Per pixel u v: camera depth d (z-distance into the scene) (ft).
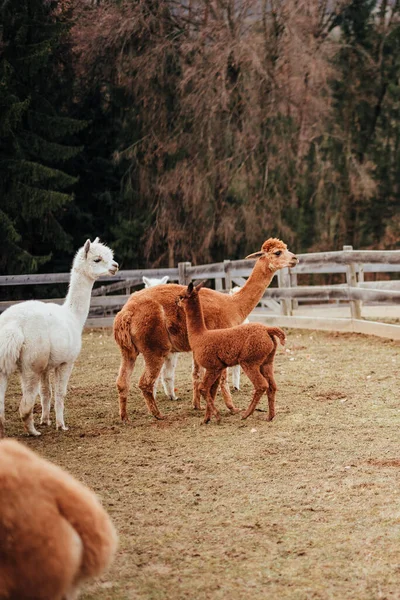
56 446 22.75
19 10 79.20
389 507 16.31
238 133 82.43
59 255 85.56
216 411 24.68
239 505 16.92
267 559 14.05
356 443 21.45
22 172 74.84
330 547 14.44
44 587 9.22
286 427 23.59
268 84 83.15
